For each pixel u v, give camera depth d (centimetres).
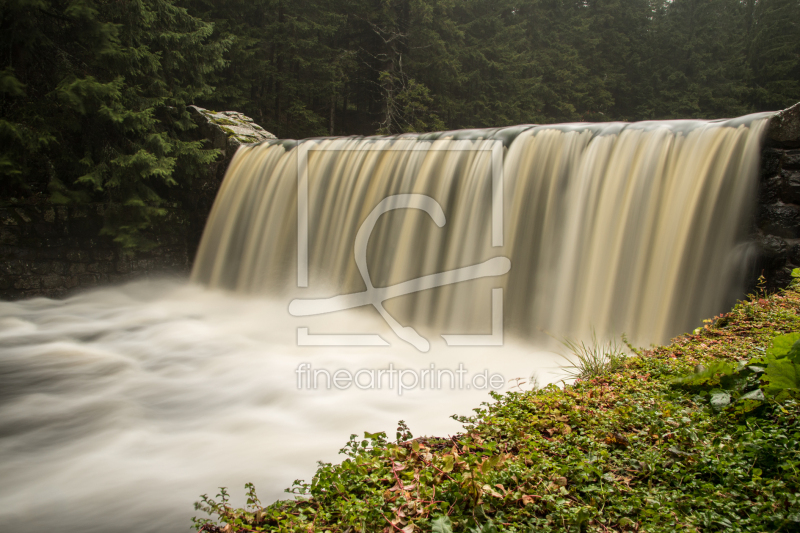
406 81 3603
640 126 1091
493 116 3975
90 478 604
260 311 1510
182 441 701
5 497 563
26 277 1544
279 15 3288
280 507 336
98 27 1561
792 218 926
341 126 4006
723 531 287
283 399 843
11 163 1435
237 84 2992
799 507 289
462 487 314
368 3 3331
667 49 5228
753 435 366
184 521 515
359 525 292
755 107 4853
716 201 977
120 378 958
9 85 1411
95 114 1659
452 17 4228
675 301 985
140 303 1617
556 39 4912
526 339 1148
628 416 424
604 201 1091
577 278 1104
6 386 919
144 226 1697
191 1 2772
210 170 1827
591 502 318
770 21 5125
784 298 784
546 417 434
